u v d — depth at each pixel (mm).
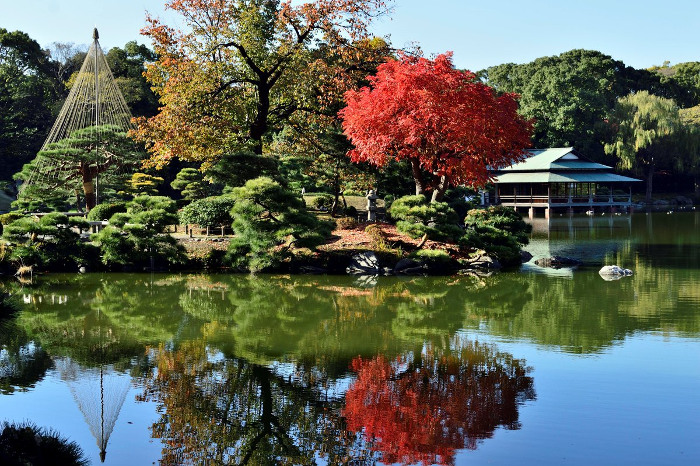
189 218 25797
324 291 20031
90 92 36219
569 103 69312
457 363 12258
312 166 31266
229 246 23828
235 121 31047
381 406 10180
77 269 24062
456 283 21344
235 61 30344
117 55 58812
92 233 25438
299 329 15195
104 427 9391
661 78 84938
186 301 18594
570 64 77500
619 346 13117
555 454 8328
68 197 39125
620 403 9953
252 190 21984
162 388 11086
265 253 23312
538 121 70875
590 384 10836
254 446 8844
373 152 26141
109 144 32688
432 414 9820
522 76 78188
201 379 11539
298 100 30797
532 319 15797
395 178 31312
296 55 29703
